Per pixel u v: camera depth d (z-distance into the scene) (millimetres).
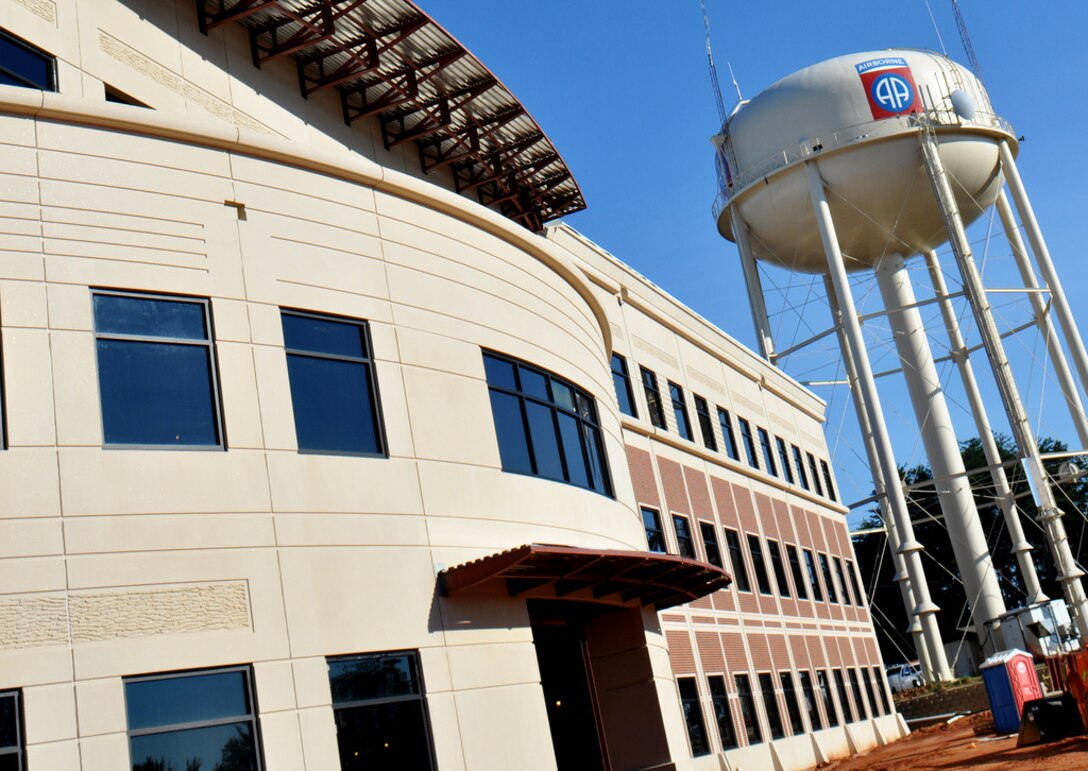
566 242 32969
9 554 13633
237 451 15703
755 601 38750
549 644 23062
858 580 52156
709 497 37938
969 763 25109
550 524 19781
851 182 48812
